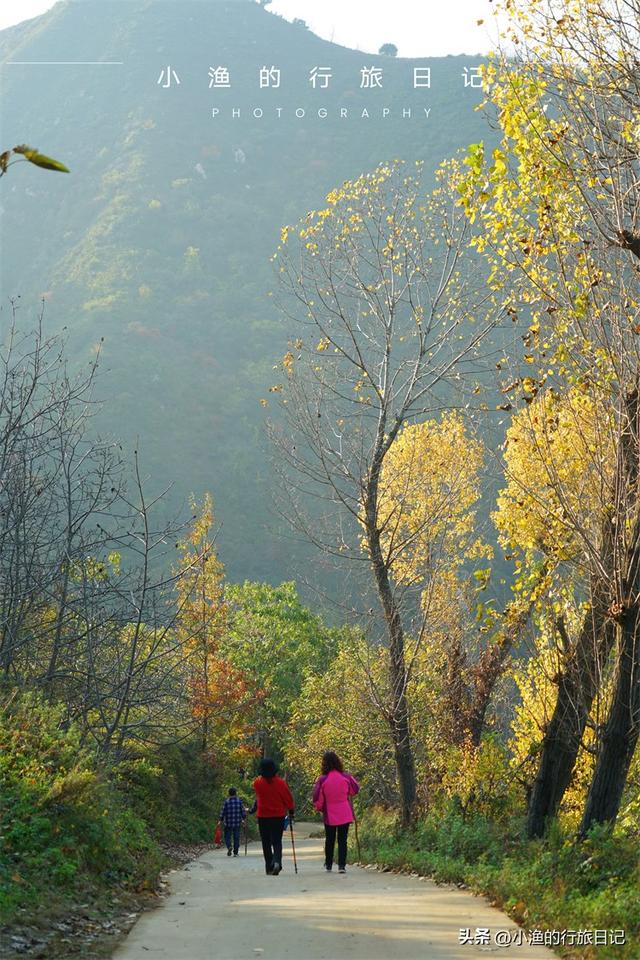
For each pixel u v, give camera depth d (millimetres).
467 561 24328
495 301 20094
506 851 14484
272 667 48812
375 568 21703
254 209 182000
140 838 16359
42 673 18266
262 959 7336
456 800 19859
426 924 8781
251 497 115500
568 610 14781
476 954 7484
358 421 21781
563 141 12070
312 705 30000
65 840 11102
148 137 198125
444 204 21094
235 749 34281
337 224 21703
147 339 141625
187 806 29031
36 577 16922
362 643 25516
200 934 8398
